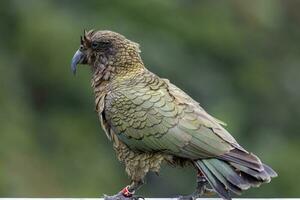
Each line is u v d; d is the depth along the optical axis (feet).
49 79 64.28
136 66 30.17
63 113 64.44
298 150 68.28
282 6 75.25
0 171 59.47
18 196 59.11
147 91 29.37
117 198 29.55
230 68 70.85
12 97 63.93
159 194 59.06
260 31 73.26
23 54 64.95
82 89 63.93
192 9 70.59
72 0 67.00
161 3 68.08
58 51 63.93
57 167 62.08
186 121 28.78
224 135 28.66
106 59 30.25
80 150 63.05
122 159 29.71
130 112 29.22
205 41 69.87
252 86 70.54
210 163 28.40
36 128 63.87
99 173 62.18
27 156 61.31
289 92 72.49
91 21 65.82
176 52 67.36
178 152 28.68
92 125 64.18
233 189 27.99
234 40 71.05
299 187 63.98
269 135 69.00
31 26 64.90
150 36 66.90
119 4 67.46
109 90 29.91
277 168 64.80
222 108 66.85
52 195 60.54
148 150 29.09
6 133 61.46
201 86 67.77
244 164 28.02
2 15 66.85
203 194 29.25
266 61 73.05
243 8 72.69
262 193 62.44
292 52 74.49
